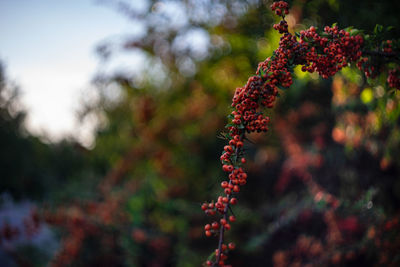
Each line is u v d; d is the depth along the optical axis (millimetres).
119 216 4422
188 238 4129
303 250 3104
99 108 5770
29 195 6461
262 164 4496
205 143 4570
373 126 2396
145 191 4559
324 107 3533
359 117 2547
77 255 4176
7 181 6418
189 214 4242
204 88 4199
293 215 3145
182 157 4855
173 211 4414
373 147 2584
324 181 3414
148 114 4832
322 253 2842
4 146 6785
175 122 4844
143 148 5191
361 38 1196
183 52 3895
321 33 1197
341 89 2469
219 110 4266
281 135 4031
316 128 3621
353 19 2311
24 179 6461
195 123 4652
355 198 2896
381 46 1268
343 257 2592
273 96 1139
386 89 1479
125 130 5902
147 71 4566
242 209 3967
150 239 4211
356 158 3023
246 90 1136
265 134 4137
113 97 5645
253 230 3949
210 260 1139
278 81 1135
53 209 4113
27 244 5051
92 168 6727
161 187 4664
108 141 6141
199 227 4227
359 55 1201
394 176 2797
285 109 3734
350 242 2656
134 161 5301
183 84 4492
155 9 3533
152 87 4906
